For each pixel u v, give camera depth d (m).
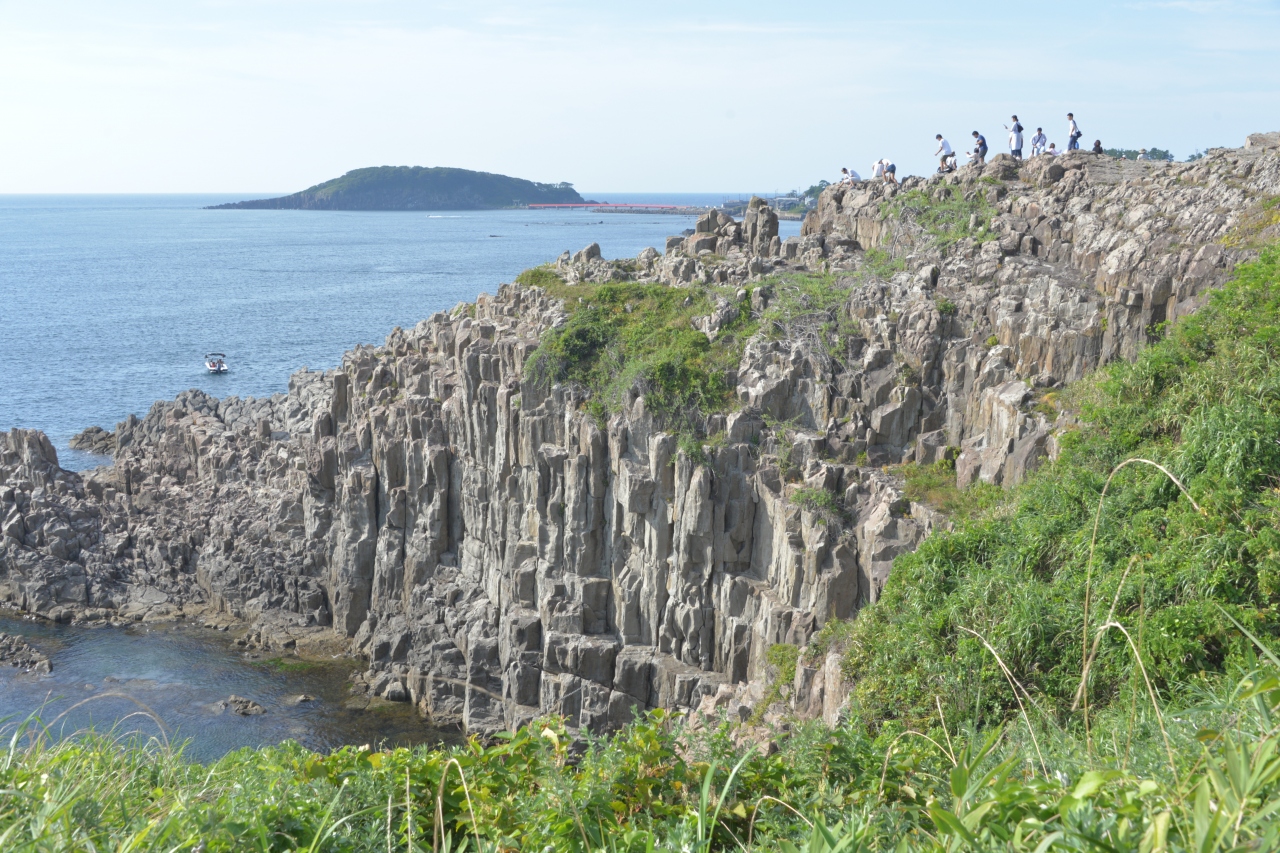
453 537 55.34
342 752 13.86
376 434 56.97
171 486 73.62
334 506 61.72
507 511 50.06
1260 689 8.82
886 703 26.28
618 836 11.52
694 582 43.50
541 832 11.48
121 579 67.50
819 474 40.53
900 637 27.84
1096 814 7.85
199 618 63.84
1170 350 33.09
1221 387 30.03
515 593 48.56
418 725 51.31
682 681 42.81
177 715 51.62
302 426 76.00
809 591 38.97
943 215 52.97
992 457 38.00
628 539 45.97
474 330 54.00
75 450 97.38
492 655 50.28
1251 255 36.41
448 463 54.38
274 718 51.62
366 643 57.66
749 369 45.06
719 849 12.33
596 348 49.06
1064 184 50.97
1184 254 37.88
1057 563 27.73
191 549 67.94
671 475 43.78
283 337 169.25
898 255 51.78
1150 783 7.73
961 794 8.27
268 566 63.34
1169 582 22.77
